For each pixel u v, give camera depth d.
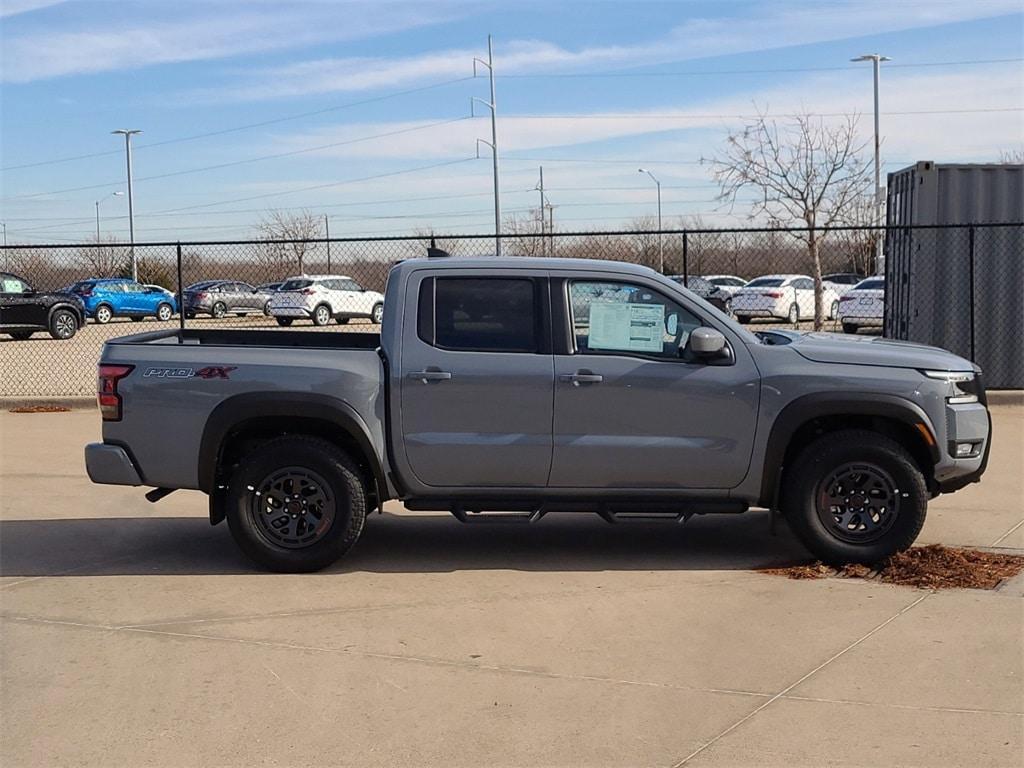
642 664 5.00
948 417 6.42
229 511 6.53
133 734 4.30
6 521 8.06
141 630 5.56
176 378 6.46
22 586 6.39
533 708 4.51
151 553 7.15
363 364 6.49
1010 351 13.47
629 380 6.40
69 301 26.66
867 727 4.29
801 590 6.16
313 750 4.14
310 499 6.55
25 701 4.64
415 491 6.57
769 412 6.41
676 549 7.20
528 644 5.29
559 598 6.06
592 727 4.32
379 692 4.70
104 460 6.53
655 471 6.48
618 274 6.54
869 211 28.80
